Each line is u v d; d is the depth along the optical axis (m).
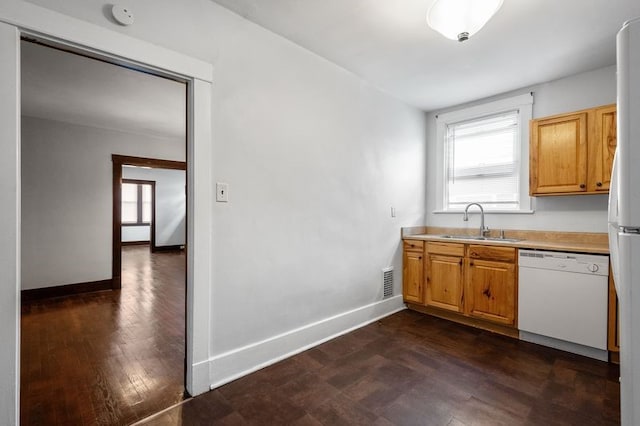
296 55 2.40
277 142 2.28
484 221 3.43
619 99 0.87
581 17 2.02
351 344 2.55
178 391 1.87
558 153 2.70
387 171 3.32
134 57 1.60
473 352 2.41
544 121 2.78
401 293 3.52
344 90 2.80
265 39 2.19
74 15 1.45
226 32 1.98
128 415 1.65
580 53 2.48
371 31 2.22
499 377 2.03
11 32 1.30
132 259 7.14
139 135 4.71
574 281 2.35
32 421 1.59
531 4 1.89
